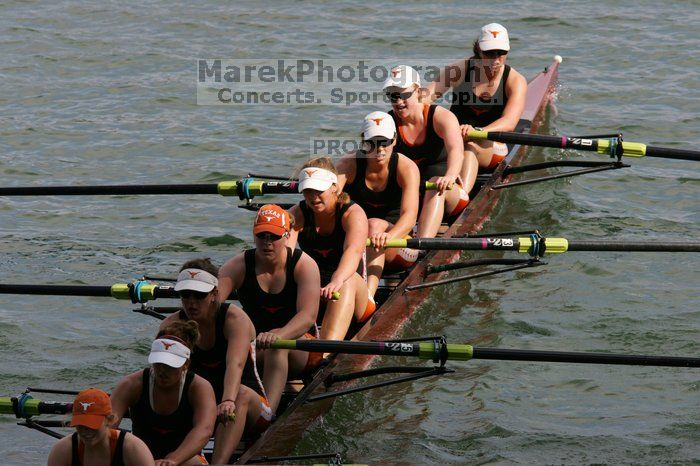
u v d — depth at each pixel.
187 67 80.06
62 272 50.38
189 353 28.58
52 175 62.38
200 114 71.31
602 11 88.75
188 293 30.81
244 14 91.44
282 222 33.91
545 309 44.91
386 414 36.84
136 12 93.06
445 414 36.94
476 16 88.81
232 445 30.88
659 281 47.38
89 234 54.91
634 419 36.53
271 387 34.12
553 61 78.31
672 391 38.41
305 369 36.25
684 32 83.44
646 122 67.25
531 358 34.22
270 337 33.62
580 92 72.31
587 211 55.66
